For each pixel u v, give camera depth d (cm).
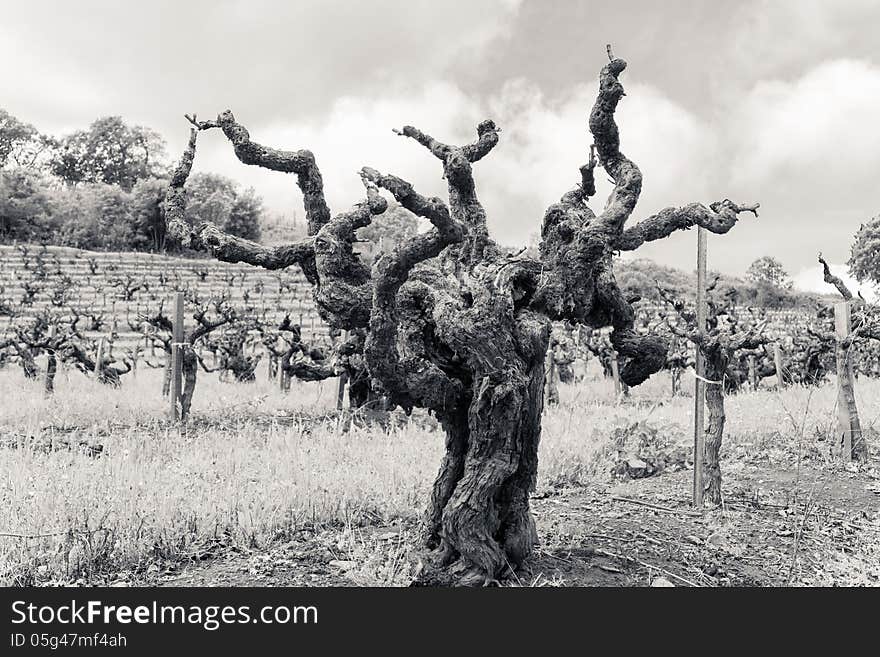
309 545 583
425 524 529
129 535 564
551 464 847
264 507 630
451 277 519
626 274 3944
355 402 1202
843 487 830
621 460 904
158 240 7562
